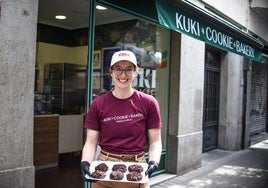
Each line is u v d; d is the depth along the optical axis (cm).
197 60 814
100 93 586
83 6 642
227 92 1120
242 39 810
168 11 524
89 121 298
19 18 381
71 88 820
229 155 1029
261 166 879
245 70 1171
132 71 285
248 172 807
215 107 1114
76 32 778
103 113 290
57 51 814
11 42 375
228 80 1116
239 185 689
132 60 283
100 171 278
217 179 731
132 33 662
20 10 382
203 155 1006
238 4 1044
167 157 752
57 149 716
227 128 1123
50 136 698
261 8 1146
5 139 373
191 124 796
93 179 276
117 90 288
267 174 790
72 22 764
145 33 698
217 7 893
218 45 684
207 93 1055
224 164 891
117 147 288
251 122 1388
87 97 562
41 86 834
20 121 386
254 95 1409
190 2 563
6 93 372
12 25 375
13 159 380
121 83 283
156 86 736
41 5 661
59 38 805
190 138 789
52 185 596
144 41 696
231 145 1123
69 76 807
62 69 812
